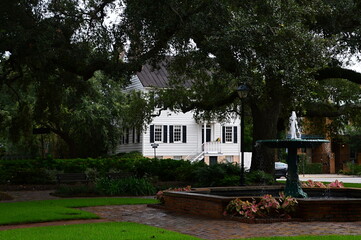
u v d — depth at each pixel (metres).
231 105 31.23
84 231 9.06
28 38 17.91
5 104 34.38
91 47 22.09
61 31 20.55
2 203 15.60
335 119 31.86
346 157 51.44
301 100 19.92
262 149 24.83
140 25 18.81
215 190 14.92
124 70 20.45
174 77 27.61
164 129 43.00
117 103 38.78
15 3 18.27
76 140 40.31
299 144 13.17
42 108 25.98
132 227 9.73
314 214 10.84
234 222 10.66
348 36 23.45
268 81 19.61
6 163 26.05
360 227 9.74
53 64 21.23
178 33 19.78
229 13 18.20
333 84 29.34
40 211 12.62
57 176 23.03
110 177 23.42
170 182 25.22
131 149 44.59
